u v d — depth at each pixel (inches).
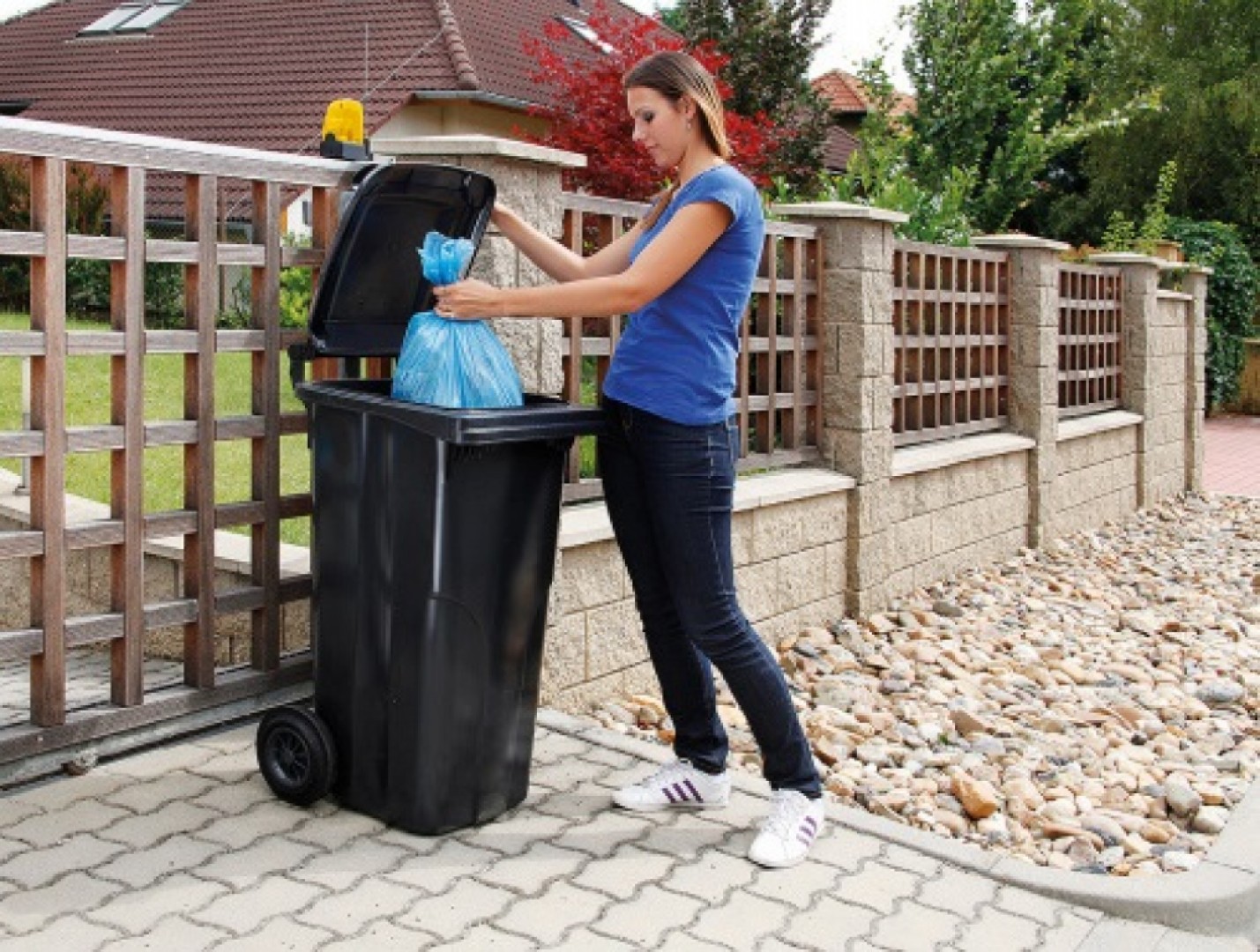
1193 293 470.0
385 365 179.2
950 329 315.9
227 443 302.7
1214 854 154.5
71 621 148.4
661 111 134.9
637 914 127.3
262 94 743.1
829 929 127.5
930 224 380.8
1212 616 299.0
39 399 143.3
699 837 145.4
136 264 148.9
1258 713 229.8
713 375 135.1
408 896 127.6
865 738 201.9
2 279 570.6
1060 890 140.0
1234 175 971.9
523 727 147.1
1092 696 233.3
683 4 605.3
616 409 139.5
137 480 152.2
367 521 138.7
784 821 141.3
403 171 145.6
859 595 261.3
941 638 263.3
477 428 130.0
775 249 246.2
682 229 129.8
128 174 147.3
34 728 146.6
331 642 143.8
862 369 257.9
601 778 159.8
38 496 144.4
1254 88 938.1
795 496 240.1
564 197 191.8
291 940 118.3
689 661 148.3
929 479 292.8
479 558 137.1
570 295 129.9
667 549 138.0
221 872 130.1
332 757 142.7
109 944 115.6
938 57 700.7
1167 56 972.6
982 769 191.2
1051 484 351.9
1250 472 555.5
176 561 193.8
